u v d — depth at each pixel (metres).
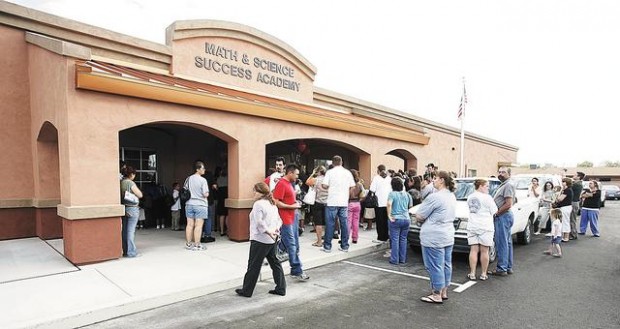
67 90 6.20
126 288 5.21
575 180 11.01
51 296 4.86
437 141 19.47
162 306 4.98
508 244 6.66
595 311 4.89
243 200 8.65
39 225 8.35
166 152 11.90
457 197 8.75
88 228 6.38
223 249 7.77
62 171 6.54
